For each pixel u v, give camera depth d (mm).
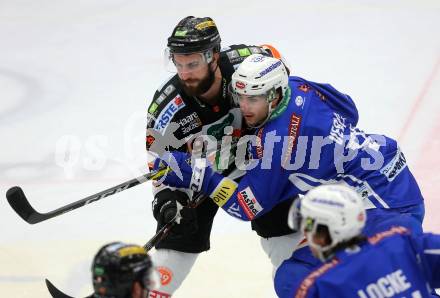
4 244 13703
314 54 21516
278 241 11531
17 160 16859
